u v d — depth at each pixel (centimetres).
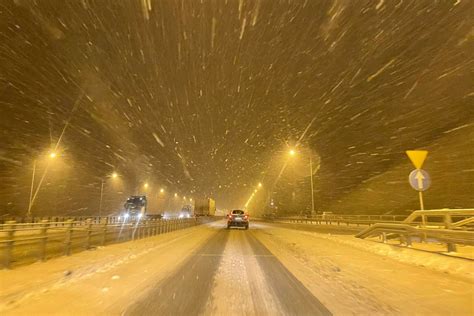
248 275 984
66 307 648
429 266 1084
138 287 817
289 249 1653
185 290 796
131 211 5166
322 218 5138
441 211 1393
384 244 1590
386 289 798
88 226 1623
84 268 1056
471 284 841
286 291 791
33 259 1202
